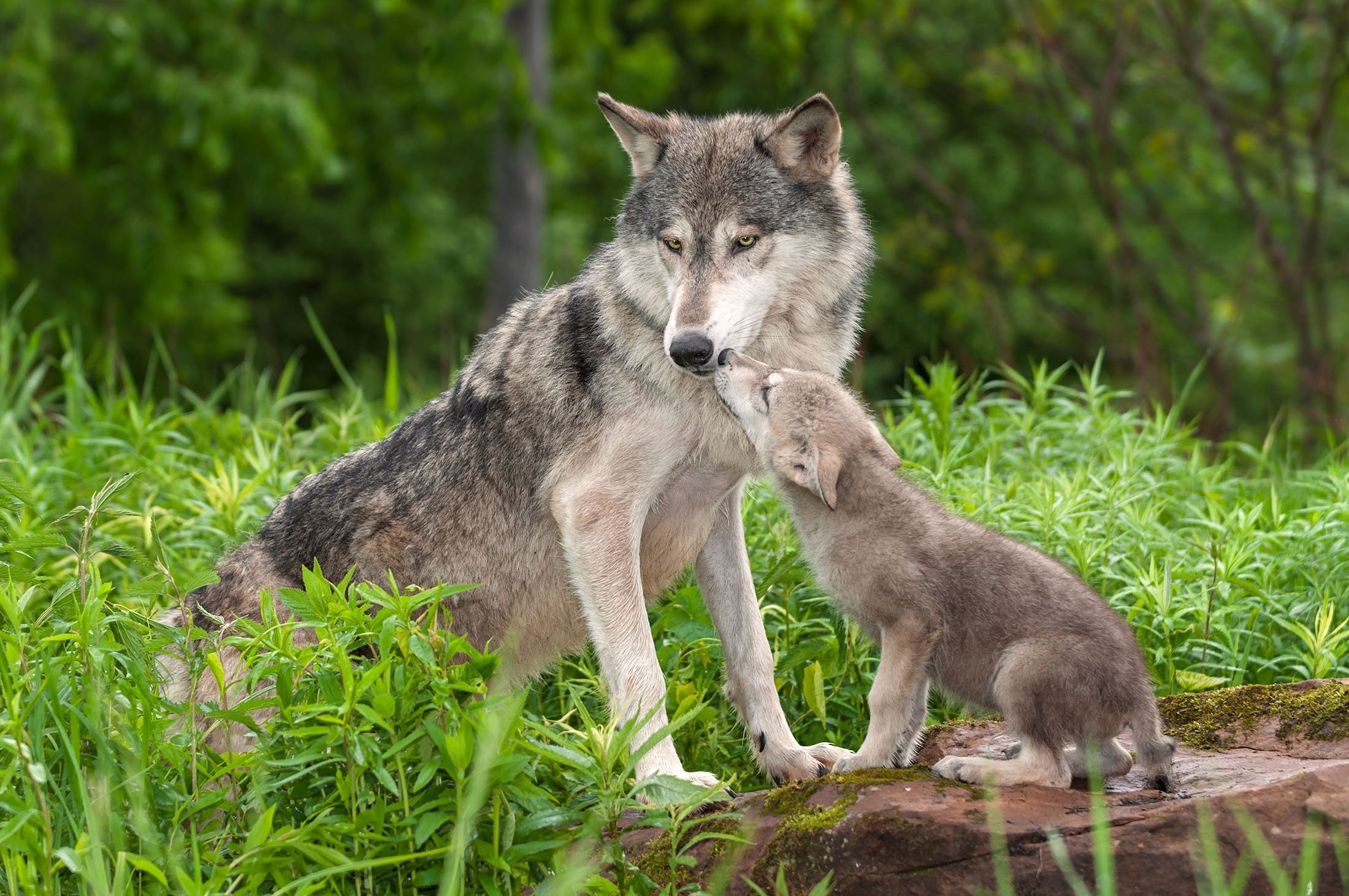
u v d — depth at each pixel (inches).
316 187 1556.3
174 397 624.4
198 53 1018.1
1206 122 1138.0
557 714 385.1
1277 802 247.8
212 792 273.6
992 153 1555.1
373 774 269.3
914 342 1459.2
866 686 380.5
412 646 264.2
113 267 1200.8
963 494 430.6
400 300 1555.1
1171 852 243.1
